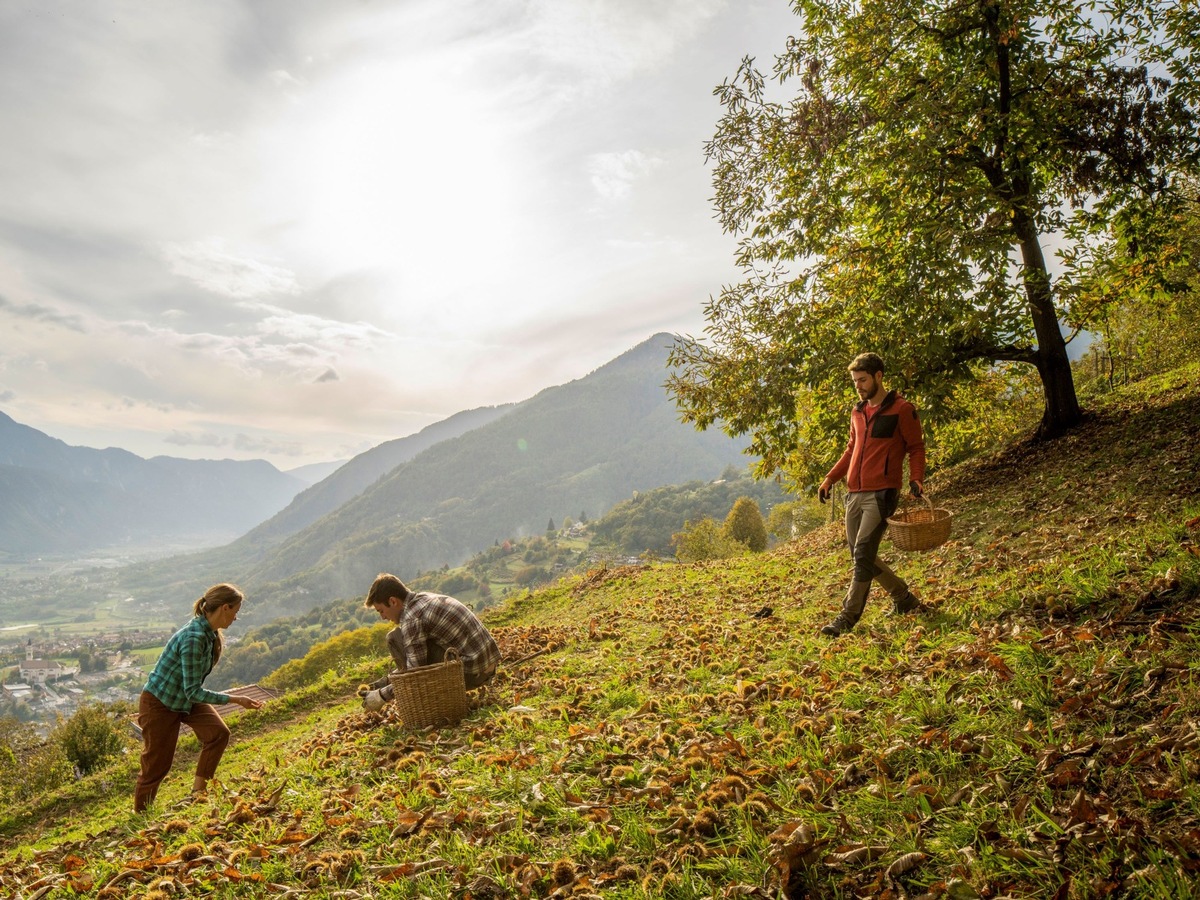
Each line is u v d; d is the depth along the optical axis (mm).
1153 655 3648
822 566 11492
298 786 5543
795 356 13875
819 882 2857
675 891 2975
